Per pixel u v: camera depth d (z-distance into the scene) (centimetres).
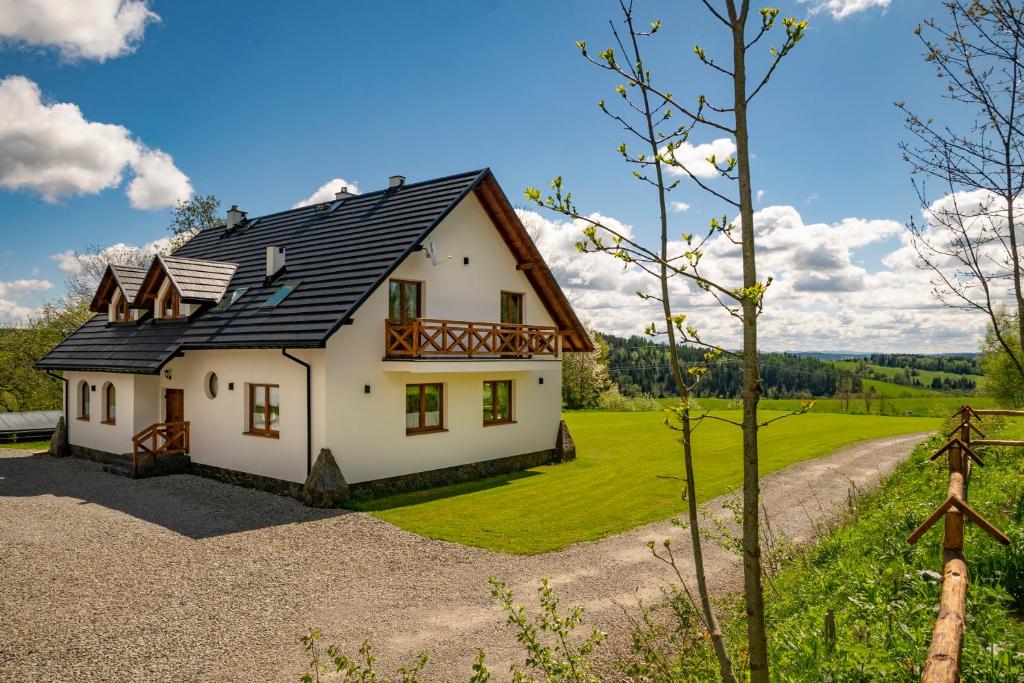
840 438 2534
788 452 2131
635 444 2312
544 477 1698
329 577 927
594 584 900
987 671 398
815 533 1083
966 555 592
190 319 1717
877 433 2730
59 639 713
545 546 1081
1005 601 525
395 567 975
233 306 1656
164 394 1767
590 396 4581
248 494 1430
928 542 662
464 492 1502
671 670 578
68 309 3306
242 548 1052
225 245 2156
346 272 1504
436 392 1627
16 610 792
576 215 342
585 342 2034
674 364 349
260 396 1513
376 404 1466
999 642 432
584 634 728
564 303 1936
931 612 494
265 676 637
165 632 735
